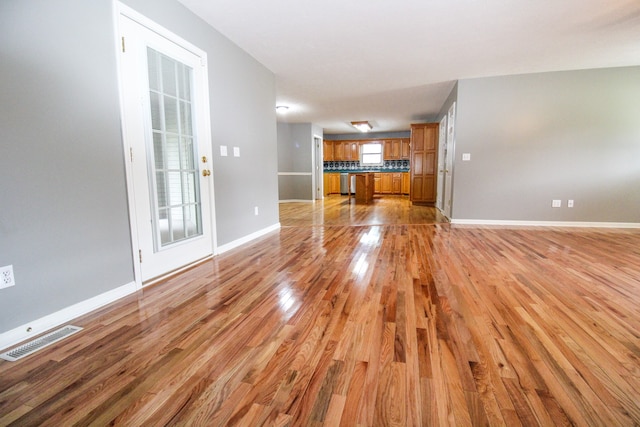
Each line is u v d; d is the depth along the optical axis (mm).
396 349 1586
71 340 1677
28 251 1688
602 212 4902
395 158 11602
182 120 2875
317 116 8195
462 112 5094
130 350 1584
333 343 1645
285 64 4336
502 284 2469
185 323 1865
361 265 2984
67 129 1858
